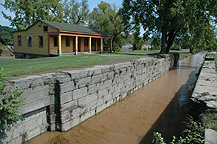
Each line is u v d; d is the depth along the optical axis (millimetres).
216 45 22719
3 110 3441
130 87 9203
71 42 22016
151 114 6672
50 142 4457
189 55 40688
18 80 3945
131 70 9164
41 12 32188
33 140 4430
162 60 15406
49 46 19000
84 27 24250
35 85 4316
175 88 10820
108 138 4926
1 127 3539
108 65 7410
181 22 18953
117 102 7906
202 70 9234
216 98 4297
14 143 4031
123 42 37094
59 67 6555
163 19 20188
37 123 4594
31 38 21312
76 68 6488
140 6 20906
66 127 5074
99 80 6441
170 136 4992
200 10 19609
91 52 22500
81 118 5680
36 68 6266
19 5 30734
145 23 21125
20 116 4000
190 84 11445
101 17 35031
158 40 26172
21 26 30797
